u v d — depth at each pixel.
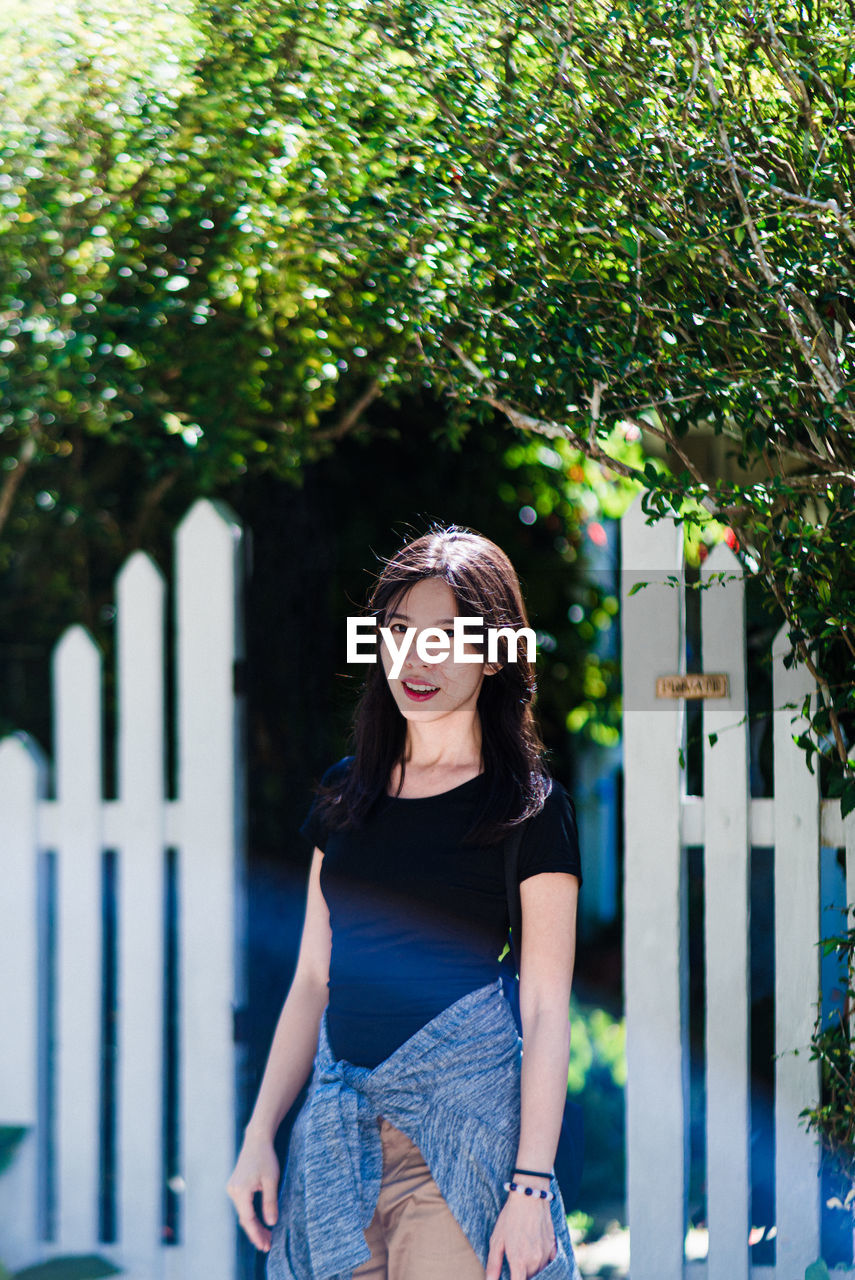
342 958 2.12
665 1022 2.77
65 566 5.44
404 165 2.85
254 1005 3.65
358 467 5.30
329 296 3.46
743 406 2.54
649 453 4.10
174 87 3.18
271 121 3.03
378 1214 2.03
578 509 6.05
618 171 2.55
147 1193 2.94
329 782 2.27
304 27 2.90
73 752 2.97
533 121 2.60
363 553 5.25
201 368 4.05
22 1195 2.95
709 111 2.48
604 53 2.60
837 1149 2.67
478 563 2.17
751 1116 3.17
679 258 2.53
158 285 3.87
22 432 4.66
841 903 2.83
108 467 5.24
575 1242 3.64
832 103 2.49
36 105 3.31
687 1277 2.79
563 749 7.54
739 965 2.75
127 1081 2.95
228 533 2.95
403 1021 2.04
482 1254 1.94
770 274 2.37
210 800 2.94
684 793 2.82
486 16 2.67
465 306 2.89
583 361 2.63
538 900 2.04
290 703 4.10
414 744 2.16
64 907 2.97
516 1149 2.00
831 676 2.67
